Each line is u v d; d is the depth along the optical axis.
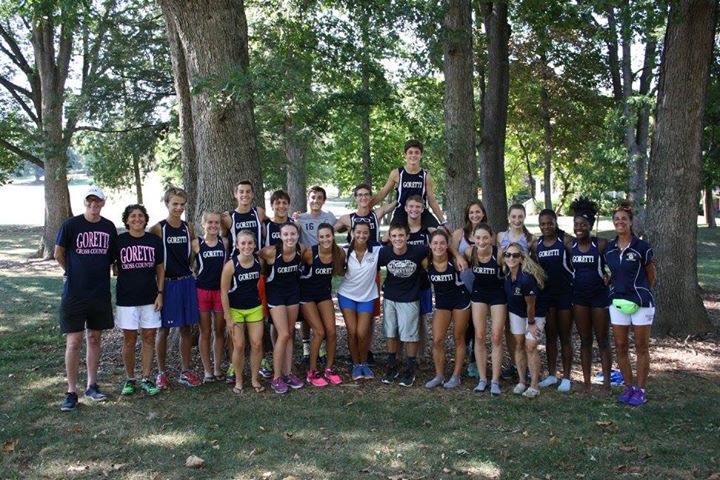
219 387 6.69
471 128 12.00
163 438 5.33
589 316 6.48
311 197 7.46
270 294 6.59
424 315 7.47
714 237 25.84
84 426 5.60
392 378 6.86
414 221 7.11
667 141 9.05
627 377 6.20
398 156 25.00
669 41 8.98
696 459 4.87
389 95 14.27
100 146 21.45
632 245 6.03
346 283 6.95
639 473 4.65
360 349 6.99
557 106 24.53
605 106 24.38
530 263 6.27
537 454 4.98
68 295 6.07
